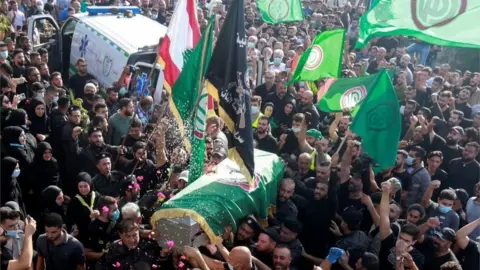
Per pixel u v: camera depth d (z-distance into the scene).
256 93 11.44
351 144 7.82
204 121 6.52
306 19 19.23
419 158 8.48
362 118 7.86
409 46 17.20
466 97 11.48
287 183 7.18
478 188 7.64
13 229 5.86
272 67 13.54
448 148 9.51
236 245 6.38
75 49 13.34
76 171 8.31
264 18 14.28
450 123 10.39
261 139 9.12
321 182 7.38
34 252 6.61
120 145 8.62
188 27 7.95
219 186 6.38
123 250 5.83
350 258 6.51
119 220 6.57
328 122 10.66
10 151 7.73
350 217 6.68
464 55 16.75
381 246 6.57
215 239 5.77
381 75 7.73
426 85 12.36
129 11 13.66
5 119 8.20
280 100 10.75
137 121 8.54
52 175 7.73
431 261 6.61
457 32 7.41
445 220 7.39
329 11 20.06
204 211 5.79
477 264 6.82
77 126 8.45
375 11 8.05
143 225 6.35
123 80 11.03
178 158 7.55
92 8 13.87
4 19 14.02
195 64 6.83
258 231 6.34
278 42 14.82
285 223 6.53
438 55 17.20
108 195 7.18
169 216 5.73
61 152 8.59
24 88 10.61
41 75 11.26
